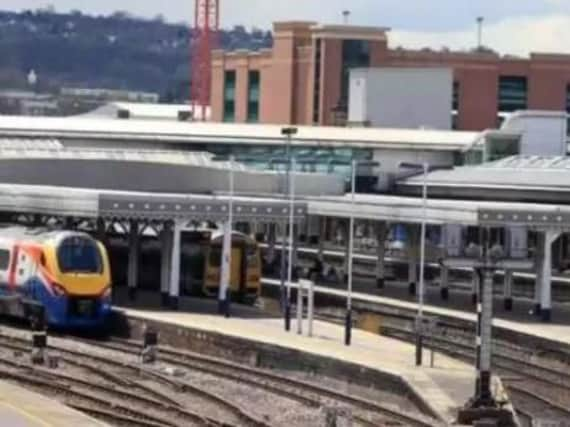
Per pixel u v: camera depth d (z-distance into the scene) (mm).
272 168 170125
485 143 174375
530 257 113625
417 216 116688
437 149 175250
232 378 78375
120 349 90938
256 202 111875
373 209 123188
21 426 51125
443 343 99125
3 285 103500
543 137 178750
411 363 81688
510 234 120312
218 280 117000
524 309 115500
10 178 141625
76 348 88375
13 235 104188
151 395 70000
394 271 145500
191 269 117938
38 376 73750
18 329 100750
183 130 174625
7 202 118312
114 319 102125
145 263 119562
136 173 144375
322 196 137500
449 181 155875
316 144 173375
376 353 85500
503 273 120688
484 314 66875
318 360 82562
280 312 110875
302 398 71438
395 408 69000
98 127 172750
